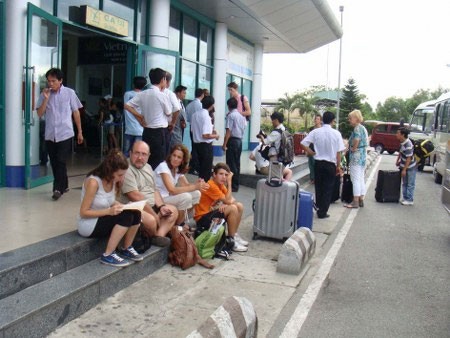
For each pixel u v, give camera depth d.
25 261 4.19
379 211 10.33
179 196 6.07
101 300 4.64
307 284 5.60
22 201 6.83
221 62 15.59
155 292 5.02
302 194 7.47
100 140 14.23
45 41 7.98
